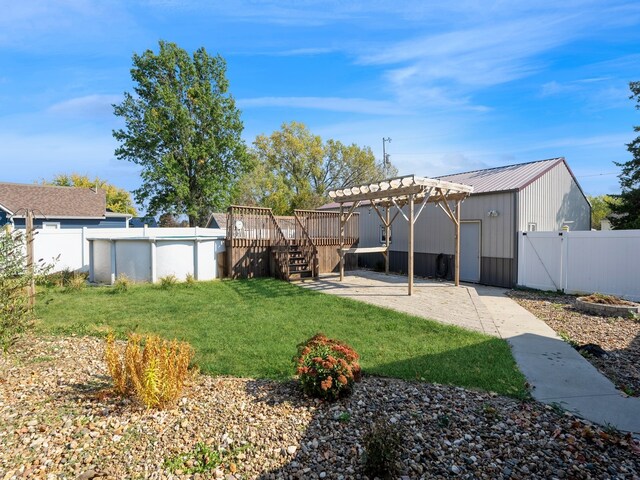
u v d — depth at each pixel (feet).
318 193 126.52
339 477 8.09
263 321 21.58
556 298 30.63
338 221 49.01
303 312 23.77
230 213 39.75
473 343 17.63
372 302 26.84
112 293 30.83
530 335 19.49
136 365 11.53
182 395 12.04
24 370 14.24
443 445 9.20
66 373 14.01
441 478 8.02
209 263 39.14
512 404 11.56
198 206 87.15
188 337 18.52
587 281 31.63
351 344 17.38
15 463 8.61
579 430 9.96
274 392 12.21
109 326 20.77
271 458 8.76
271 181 121.19
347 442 9.32
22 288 16.62
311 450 9.03
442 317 22.63
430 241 44.37
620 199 48.70
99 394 11.84
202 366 14.65
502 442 9.37
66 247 43.34
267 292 31.07
